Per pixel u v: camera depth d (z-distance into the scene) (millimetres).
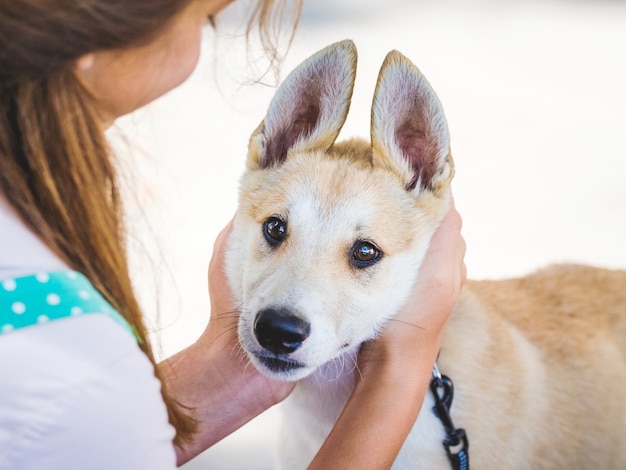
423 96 2230
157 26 1242
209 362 2053
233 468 3211
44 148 1230
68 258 1264
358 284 2139
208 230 5195
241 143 6375
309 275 2059
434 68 8703
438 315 2012
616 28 10281
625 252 5117
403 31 9641
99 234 1309
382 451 1752
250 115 6375
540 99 8055
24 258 1168
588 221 5574
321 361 2018
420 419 2236
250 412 2047
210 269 2393
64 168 1253
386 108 2258
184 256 4840
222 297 2279
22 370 1076
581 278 2971
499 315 2631
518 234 5387
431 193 2287
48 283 1154
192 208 5434
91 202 1296
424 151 2303
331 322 2037
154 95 1396
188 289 4453
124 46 1236
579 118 7613
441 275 2074
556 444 2576
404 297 2219
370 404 1828
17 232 1191
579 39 9859
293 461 2561
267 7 1819
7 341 1086
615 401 2711
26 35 1154
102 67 1283
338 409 2363
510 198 5969
